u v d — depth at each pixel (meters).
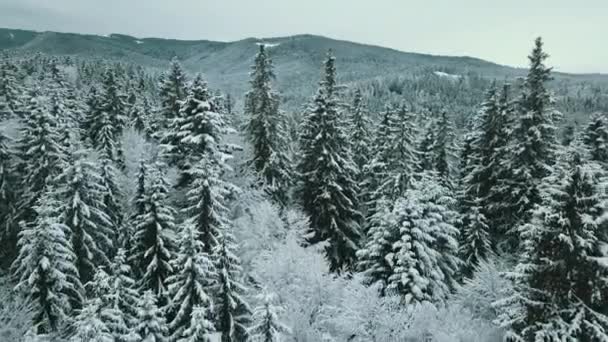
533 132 25.11
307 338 19.47
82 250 22.06
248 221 26.62
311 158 30.05
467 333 17.50
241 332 18.98
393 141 31.58
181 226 21.05
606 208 14.38
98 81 110.00
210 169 21.48
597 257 13.78
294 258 22.77
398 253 20.36
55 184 24.72
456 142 45.16
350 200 30.19
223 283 18.12
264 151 30.48
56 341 19.84
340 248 29.41
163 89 36.47
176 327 17.91
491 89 33.59
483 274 20.88
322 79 31.25
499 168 27.58
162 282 20.88
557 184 15.63
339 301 20.53
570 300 14.42
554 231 14.50
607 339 13.53
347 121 38.81
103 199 24.12
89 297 22.36
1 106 46.28
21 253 19.78
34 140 24.98
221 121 25.03
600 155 28.14
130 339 15.43
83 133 40.31
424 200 23.17
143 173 23.34
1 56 78.25
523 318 15.38
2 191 26.11
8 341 19.55
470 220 27.59
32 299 20.84
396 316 18.12
